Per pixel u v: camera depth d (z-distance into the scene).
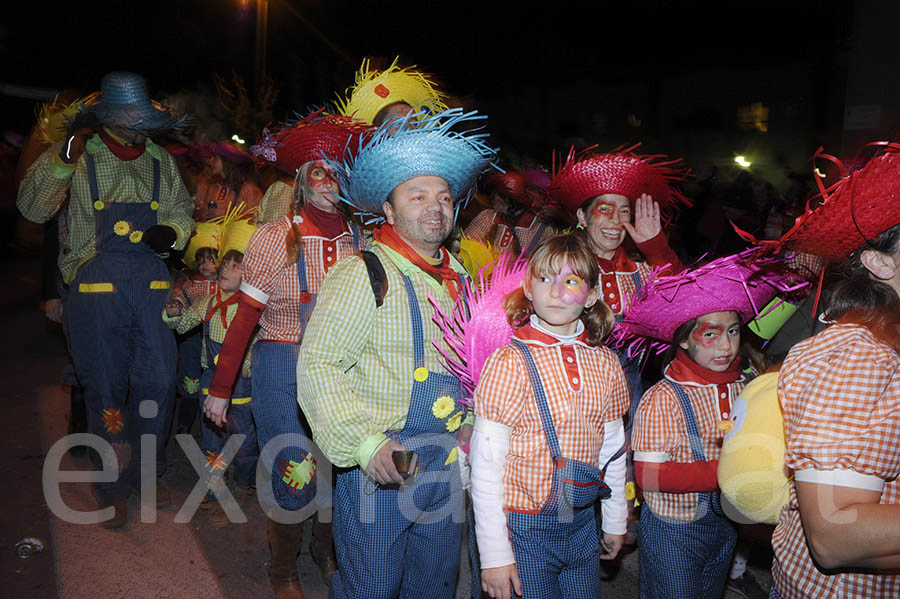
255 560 3.76
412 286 2.39
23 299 10.80
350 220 3.31
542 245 2.43
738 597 3.44
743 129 15.33
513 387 2.31
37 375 6.88
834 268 1.84
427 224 2.38
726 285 2.58
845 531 1.46
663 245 3.35
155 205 3.97
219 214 6.91
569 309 2.35
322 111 3.49
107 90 3.80
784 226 8.62
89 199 3.83
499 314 2.50
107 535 3.94
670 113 16.45
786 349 3.01
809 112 14.33
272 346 3.26
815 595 1.66
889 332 1.54
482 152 2.52
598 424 2.42
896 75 8.74
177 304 4.11
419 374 2.37
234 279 4.07
